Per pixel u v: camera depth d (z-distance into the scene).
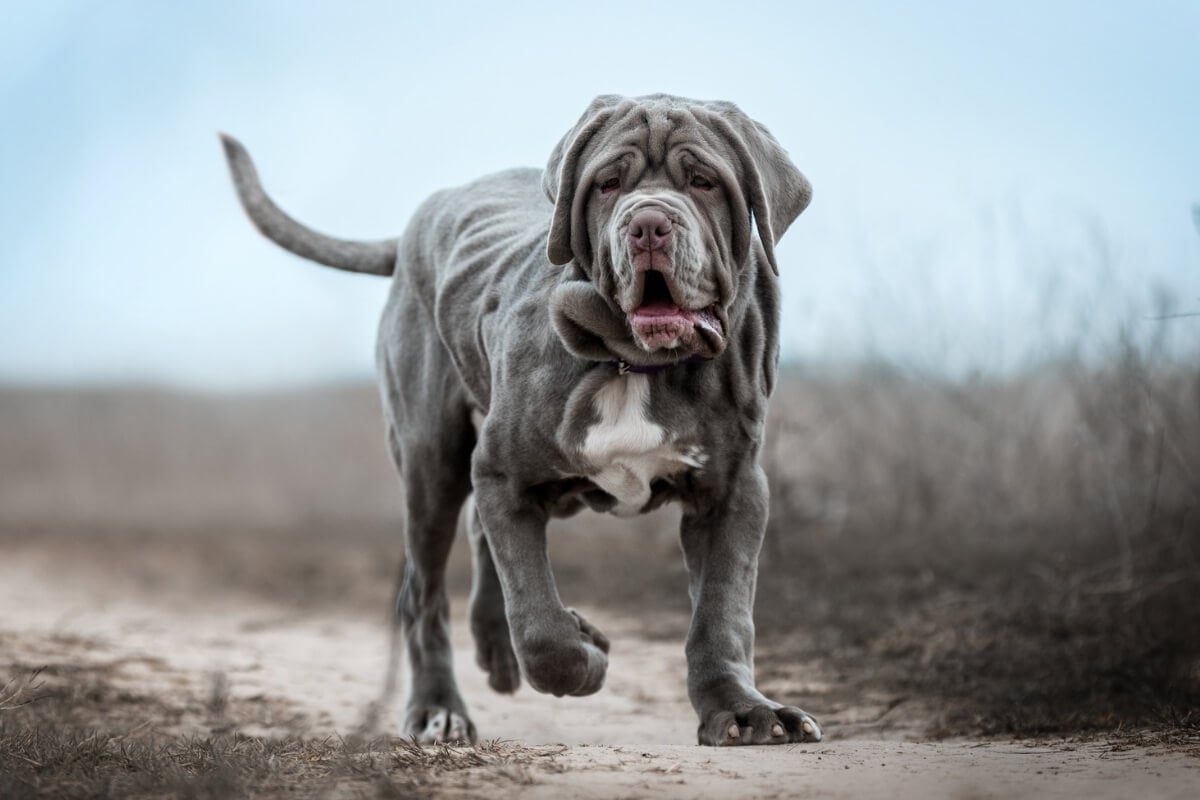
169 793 5.97
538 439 7.44
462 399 8.91
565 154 7.30
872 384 16.97
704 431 7.37
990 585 12.96
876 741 8.10
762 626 12.79
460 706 9.05
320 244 10.42
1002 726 8.50
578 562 17.72
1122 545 12.30
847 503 16.55
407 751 6.73
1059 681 9.44
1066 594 11.83
